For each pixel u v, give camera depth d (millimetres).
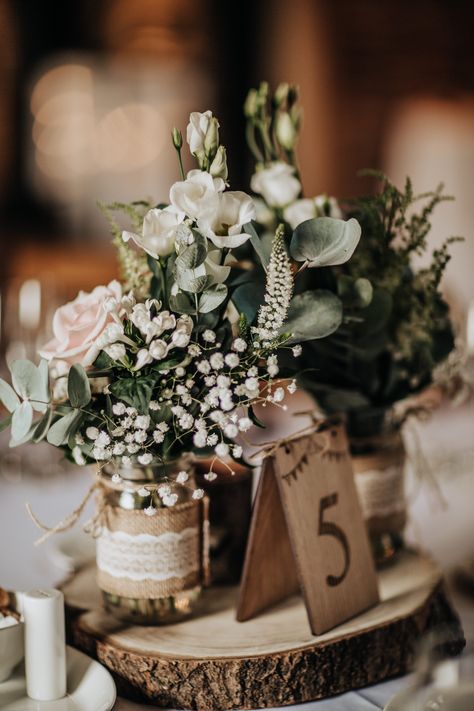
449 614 1004
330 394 1003
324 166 3893
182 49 3977
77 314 838
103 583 896
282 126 1048
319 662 836
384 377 1028
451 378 1161
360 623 890
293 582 981
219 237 755
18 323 1851
